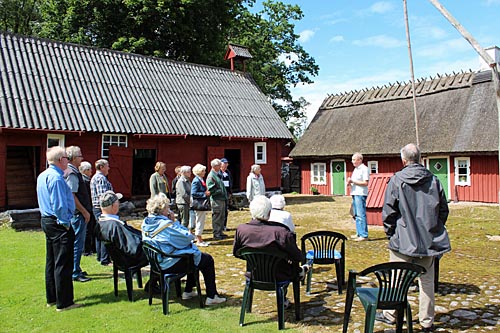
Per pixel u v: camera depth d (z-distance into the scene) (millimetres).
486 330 4500
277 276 4641
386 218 4598
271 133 18875
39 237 10000
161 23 24312
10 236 10188
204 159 17484
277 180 19812
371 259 7832
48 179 5012
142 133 14953
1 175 12367
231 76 21844
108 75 16891
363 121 25984
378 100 26453
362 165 9852
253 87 21922
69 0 23625
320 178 27047
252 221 4855
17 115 12609
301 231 11414
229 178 14469
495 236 10523
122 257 5414
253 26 32656
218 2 26016
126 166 15062
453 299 5535
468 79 22688
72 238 5188
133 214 14859
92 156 14445
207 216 14695
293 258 4672
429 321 4473
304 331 4504
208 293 5379
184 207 9438
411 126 23172
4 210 12367
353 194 9938
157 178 10016
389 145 23062
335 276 6715
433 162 22031
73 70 15984
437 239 4324
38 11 34500
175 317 4871
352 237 10180
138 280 6047
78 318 4801
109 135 14867
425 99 24156
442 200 4406
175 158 16625
